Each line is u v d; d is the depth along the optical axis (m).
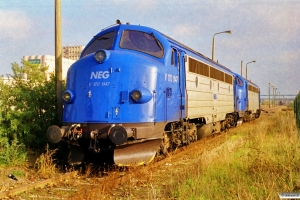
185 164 10.46
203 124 15.38
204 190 6.99
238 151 11.34
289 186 7.10
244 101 28.83
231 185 7.46
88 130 9.06
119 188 7.71
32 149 11.05
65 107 9.67
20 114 10.37
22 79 11.53
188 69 12.53
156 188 7.72
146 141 9.34
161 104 9.71
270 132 18.20
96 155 10.52
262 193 6.70
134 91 8.84
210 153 10.69
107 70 9.14
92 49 10.64
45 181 7.90
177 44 12.34
